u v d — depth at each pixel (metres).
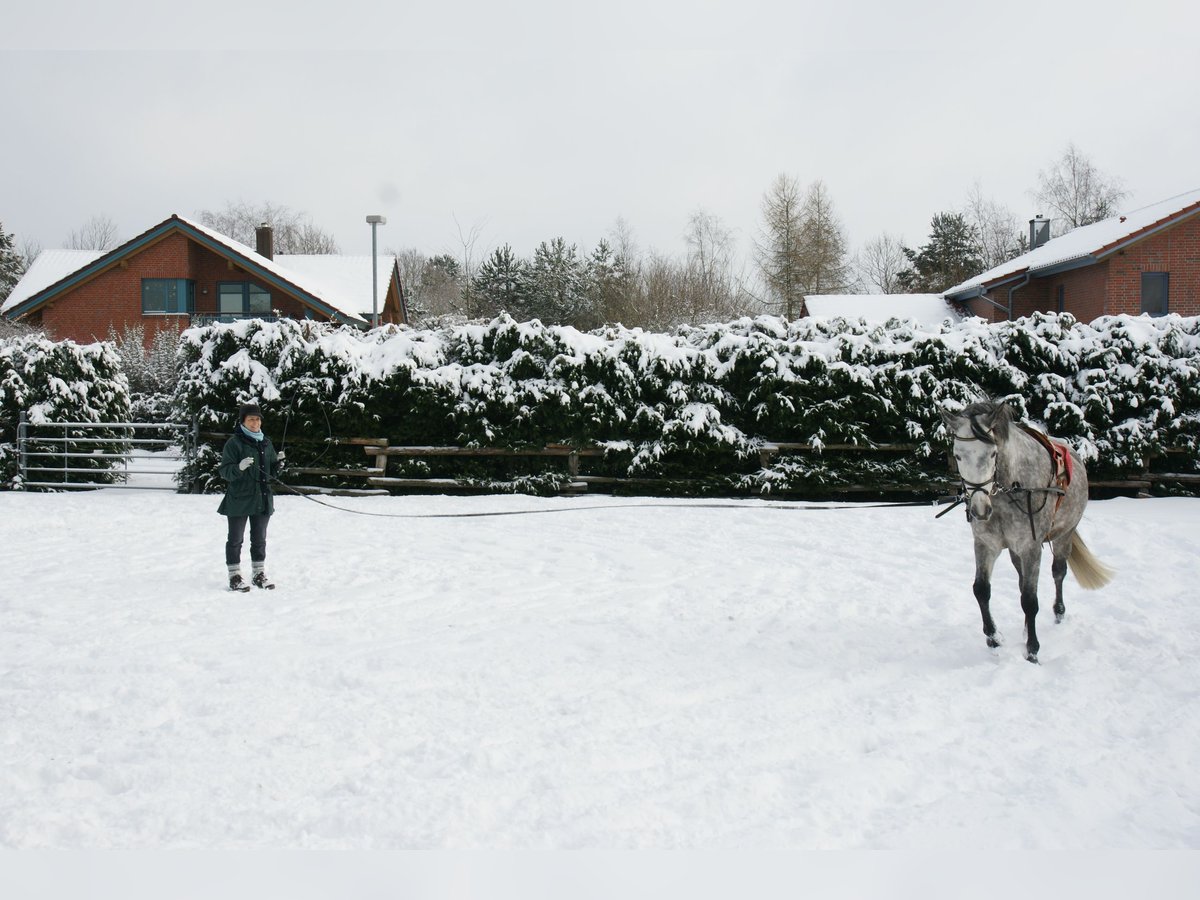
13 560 10.77
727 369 17.19
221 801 4.55
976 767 5.07
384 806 4.48
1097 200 57.44
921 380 16.88
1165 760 5.14
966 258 63.75
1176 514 14.02
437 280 69.50
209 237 33.78
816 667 6.90
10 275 57.06
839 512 14.69
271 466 9.53
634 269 54.81
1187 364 16.52
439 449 17.22
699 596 9.05
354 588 9.38
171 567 10.41
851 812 4.53
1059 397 16.69
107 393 18.92
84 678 6.40
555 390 16.89
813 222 53.53
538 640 7.51
